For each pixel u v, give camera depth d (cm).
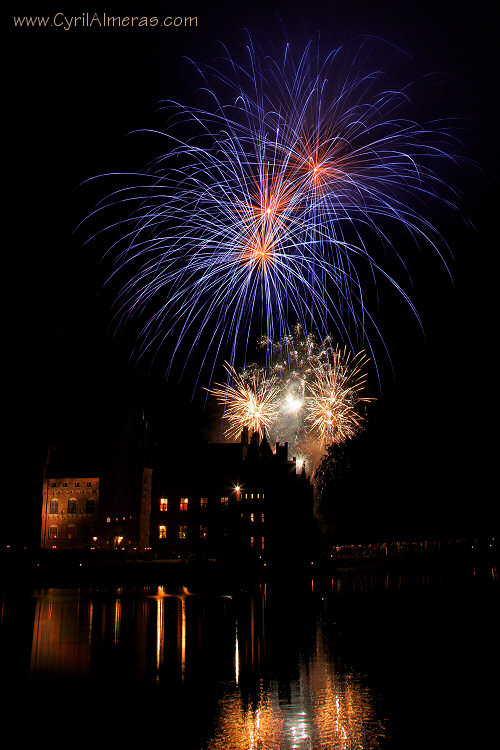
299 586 6694
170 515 10444
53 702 2238
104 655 3002
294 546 9531
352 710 2152
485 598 5441
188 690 2400
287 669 2745
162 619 4138
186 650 3142
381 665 2841
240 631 3719
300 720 2044
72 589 6238
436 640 3462
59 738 1902
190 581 7019
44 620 4044
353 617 4331
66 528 10331
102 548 9944
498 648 3231
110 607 4744
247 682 2523
